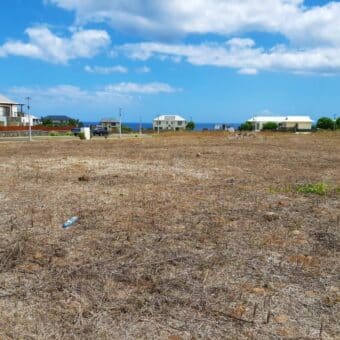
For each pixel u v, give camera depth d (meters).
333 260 3.66
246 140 26.20
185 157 13.18
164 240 4.17
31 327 2.55
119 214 5.19
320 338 2.44
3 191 6.70
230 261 3.62
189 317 2.67
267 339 2.43
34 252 3.82
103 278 3.24
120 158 12.68
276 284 3.16
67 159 12.20
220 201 6.03
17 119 50.91
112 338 2.44
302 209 5.54
